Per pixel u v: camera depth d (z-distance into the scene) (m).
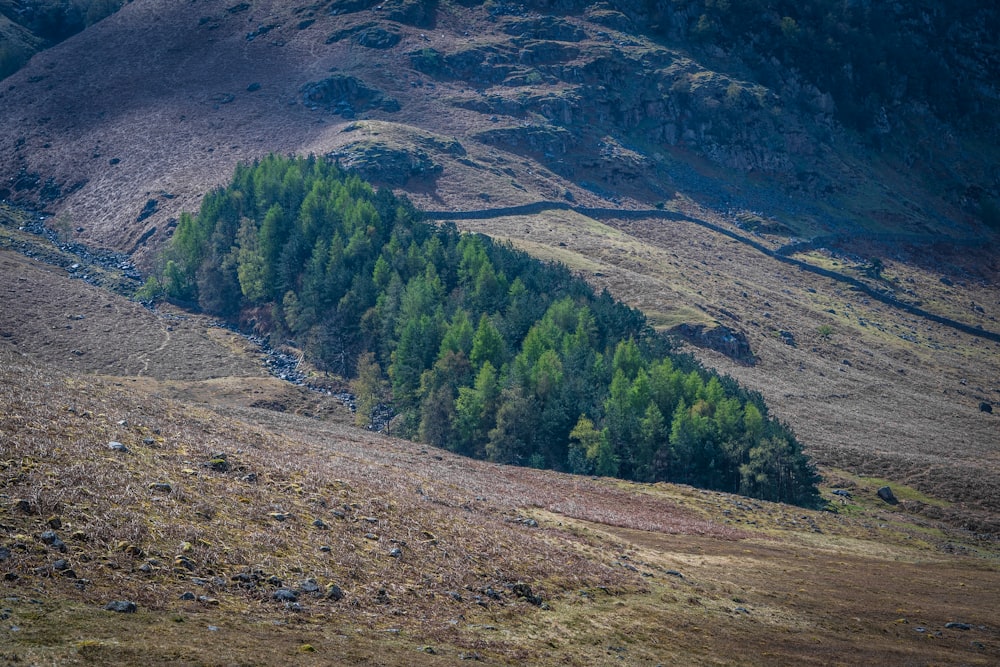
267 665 21.95
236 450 44.06
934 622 44.34
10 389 41.66
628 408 121.56
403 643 26.23
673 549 55.00
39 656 19.72
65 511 28.00
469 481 65.38
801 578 52.19
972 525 121.12
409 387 138.50
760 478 111.94
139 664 20.53
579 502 70.50
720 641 34.41
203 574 27.25
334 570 31.00
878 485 137.75
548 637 30.42
